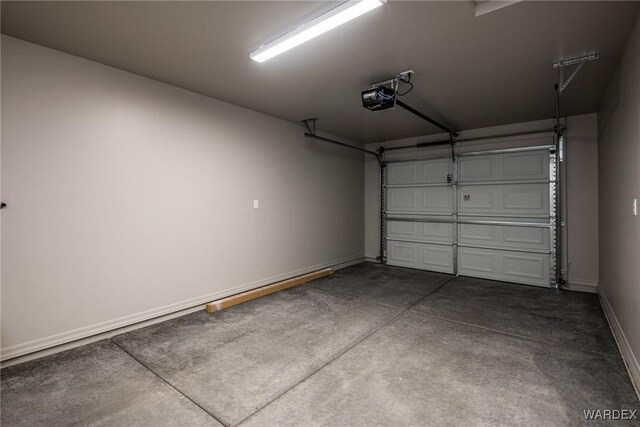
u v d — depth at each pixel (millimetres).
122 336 3084
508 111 4473
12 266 2535
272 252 4762
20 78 2559
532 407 2010
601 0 2064
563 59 2910
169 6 2141
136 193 3258
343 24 2350
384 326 3311
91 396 2150
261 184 4578
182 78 3355
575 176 4645
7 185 2508
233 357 2674
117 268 3123
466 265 5559
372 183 6742
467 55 2840
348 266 6328
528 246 4977
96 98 2973
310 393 2174
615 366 2490
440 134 5820
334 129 5531
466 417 1925
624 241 2754
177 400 2105
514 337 3027
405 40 2584
